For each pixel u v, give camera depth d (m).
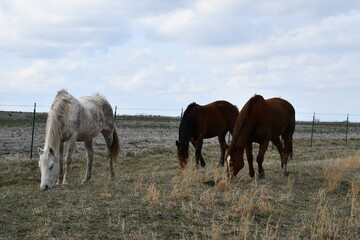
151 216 6.74
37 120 29.59
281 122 11.11
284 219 7.19
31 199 7.46
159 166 14.39
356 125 44.97
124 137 22.58
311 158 17.62
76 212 6.71
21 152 15.95
